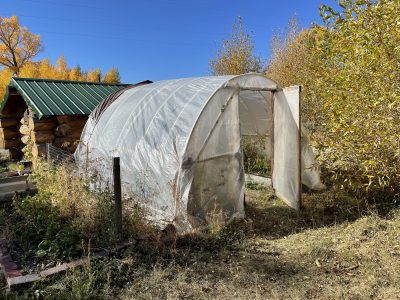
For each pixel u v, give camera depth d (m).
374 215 5.37
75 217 4.85
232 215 5.50
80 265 3.79
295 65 13.33
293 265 4.04
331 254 4.29
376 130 4.69
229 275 3.82
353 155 5.31
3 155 12.36
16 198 5.60
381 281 3.58
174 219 4.93
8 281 3.51
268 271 3.90
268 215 5.93
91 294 3.37
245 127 9.91
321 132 6.73
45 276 3.58
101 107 8.62
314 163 6.62
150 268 3.95
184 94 6.13
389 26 4.33
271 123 7.21
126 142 6.36
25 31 36.56
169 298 3.38
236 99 5.71
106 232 4.51
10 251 4.30
